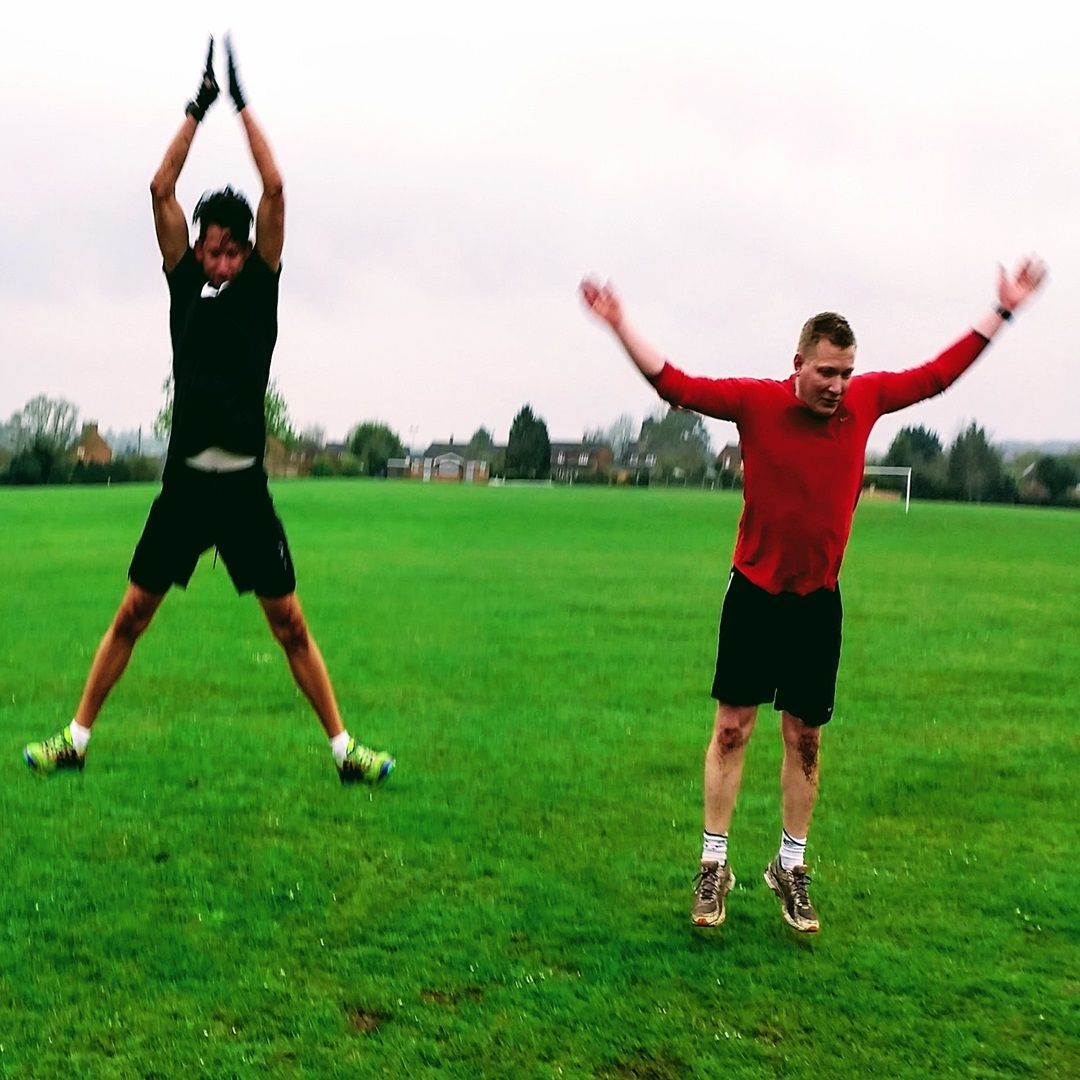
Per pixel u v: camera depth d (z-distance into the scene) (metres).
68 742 5.77
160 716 7.26
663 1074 3.12
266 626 11.26
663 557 21.20
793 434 4.03
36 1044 3.20
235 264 5.11
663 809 5.42
